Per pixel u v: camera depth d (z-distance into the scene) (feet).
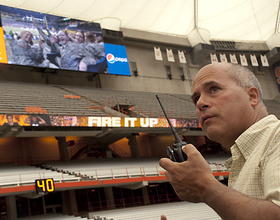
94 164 56.44
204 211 47.01
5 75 62.80
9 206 51.60
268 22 97.45
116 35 74.79
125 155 78.48
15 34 57.52
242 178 3.53
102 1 70.64
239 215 2.78
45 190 38.32
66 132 48.16
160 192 68.64
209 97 4.16
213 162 66.80
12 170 46.14
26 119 41.75
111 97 66.80
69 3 67.15
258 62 102.73
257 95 4.21
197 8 86.94
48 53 60.34
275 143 3.12
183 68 89.97
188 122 57.41
